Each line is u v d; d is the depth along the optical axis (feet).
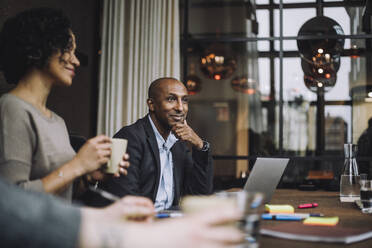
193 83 15.14
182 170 7.27
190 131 7.10
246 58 14.20
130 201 2.85
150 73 12.48
